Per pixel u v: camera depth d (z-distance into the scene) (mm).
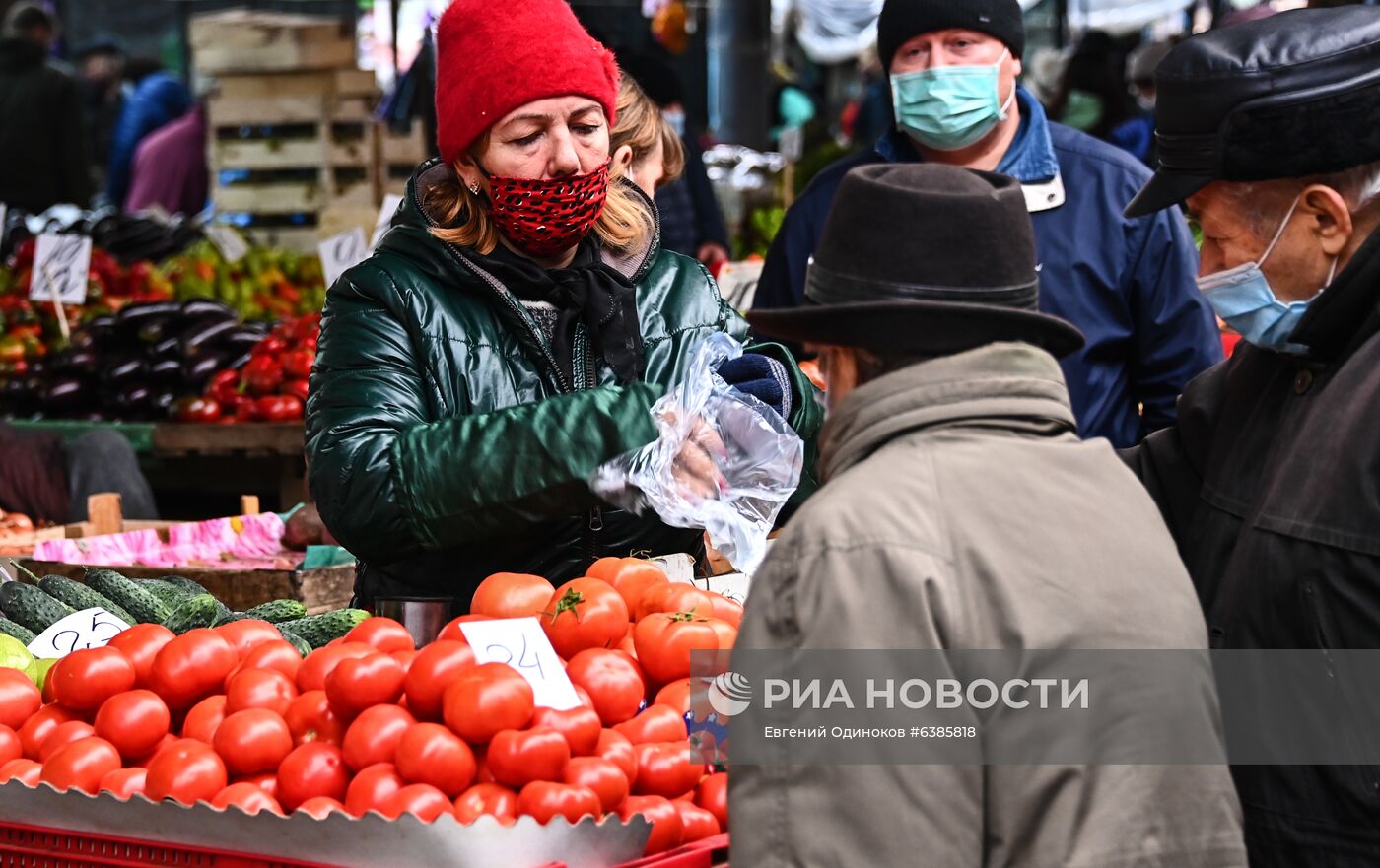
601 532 3215
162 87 13742
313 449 3053
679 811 2459
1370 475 2150
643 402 2758
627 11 15445
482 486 2779
